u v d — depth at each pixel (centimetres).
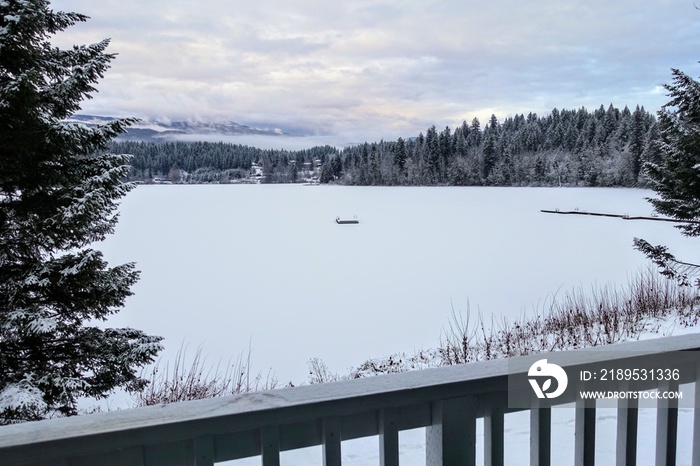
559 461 183
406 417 81
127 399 536
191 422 69
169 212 4569
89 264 359
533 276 1558
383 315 1119
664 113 740
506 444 215
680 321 764
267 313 1184
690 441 181
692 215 722
